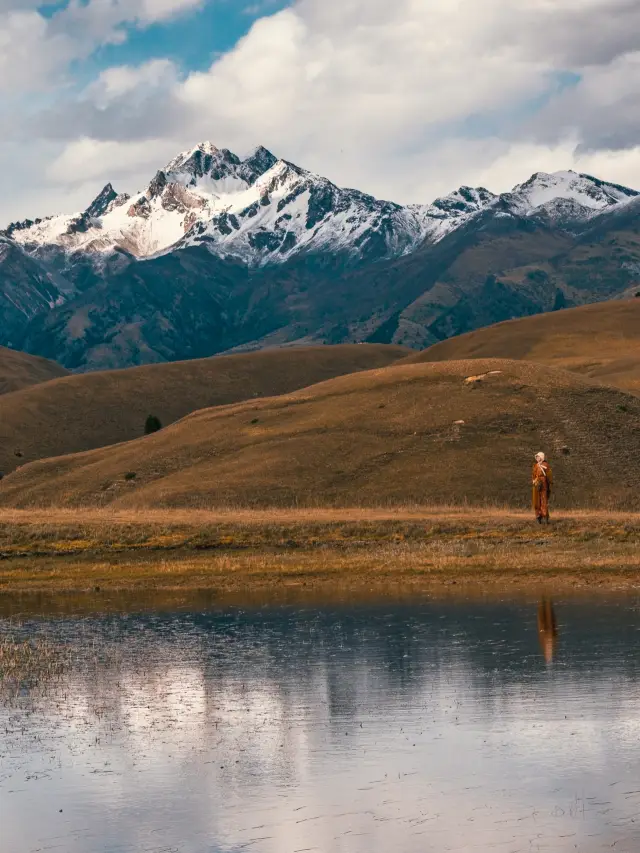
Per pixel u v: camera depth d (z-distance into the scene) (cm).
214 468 16962
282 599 7594
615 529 10219
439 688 4656
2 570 9525
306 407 19462
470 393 18188
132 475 17712
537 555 9119
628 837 2959
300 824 3142
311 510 13112
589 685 4609
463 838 2994
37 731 4150
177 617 6900
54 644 5959
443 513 12250
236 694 4684
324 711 4344
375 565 8988
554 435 16312
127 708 4475
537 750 3722
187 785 3494
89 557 9875
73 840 3069
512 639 5719
